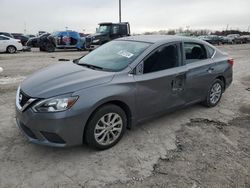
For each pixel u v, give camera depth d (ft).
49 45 69.51
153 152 12.80
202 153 12.87
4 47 63.31
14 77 28.53
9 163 11.45
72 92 11.35
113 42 16.65
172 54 15.34
